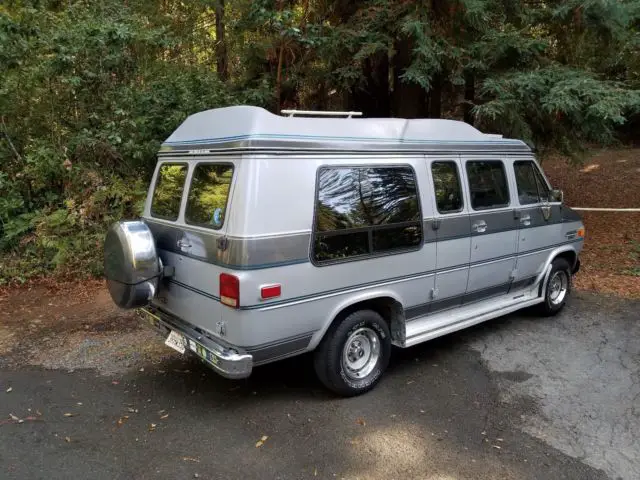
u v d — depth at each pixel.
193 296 3.84
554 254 5.84
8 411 3.91
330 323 3.88
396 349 5.09
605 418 3.79
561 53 8.85
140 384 4.36
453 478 3.11
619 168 16.55
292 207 3.56
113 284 3.97
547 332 5.50
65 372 4.61
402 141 4.32
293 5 9.20
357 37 8.27
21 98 8.18
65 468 3.21
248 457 3.32
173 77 9.00
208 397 4.13
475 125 8.81
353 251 3.93
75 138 8.21
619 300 6.50
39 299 6.73
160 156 4.54
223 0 10.32
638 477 3.13
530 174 5.62
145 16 9.94
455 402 4.04
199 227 3.75
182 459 3.30
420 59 7.92
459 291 4.85
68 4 8.77
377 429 3.65
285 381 4.40
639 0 7.62
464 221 4.75
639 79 9.34
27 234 8.07
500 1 8.32
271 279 3.48
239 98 9.41
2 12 7.78
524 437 3.55
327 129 3.86
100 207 8.25
